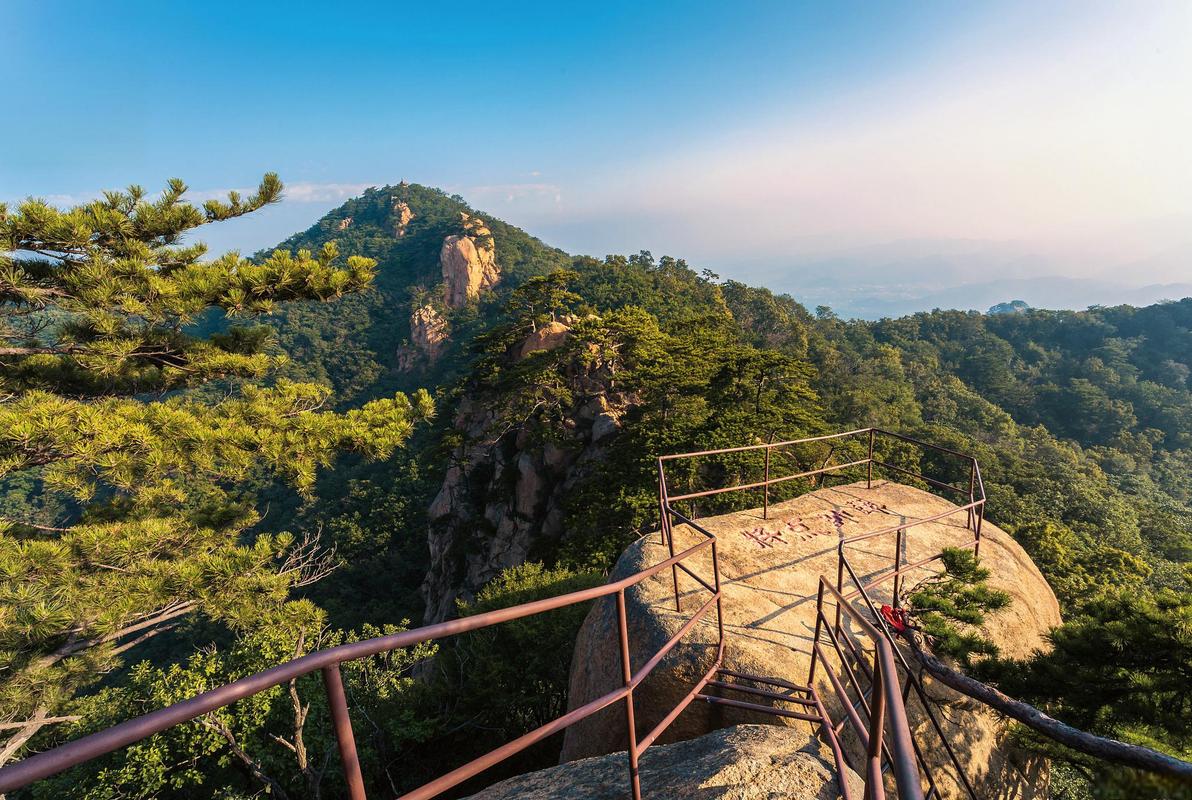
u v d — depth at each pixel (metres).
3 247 9.27
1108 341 119.19
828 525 7.80
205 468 9.92
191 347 11.58
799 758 3.25
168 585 9.48
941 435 57.84
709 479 28.73
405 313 112.00
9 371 10.70
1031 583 7.40
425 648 15.30
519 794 3.33
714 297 88.12
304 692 11.76
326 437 10.97
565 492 37.28
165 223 10.89
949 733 5.34
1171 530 49.34
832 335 113.38
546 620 13.61
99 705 11.81
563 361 37.91
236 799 10.39
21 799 11.41
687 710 4.71
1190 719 5.48
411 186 185.25
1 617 8.12
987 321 134.75
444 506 49.12
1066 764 6.07
